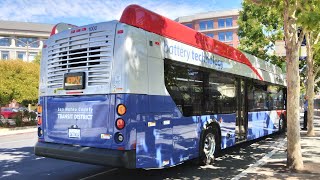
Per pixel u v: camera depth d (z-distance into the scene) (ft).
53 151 24.40
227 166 31.27
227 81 35.50
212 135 31.94
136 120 21.93
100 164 21.89
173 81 25.72
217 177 27.12
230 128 35.78
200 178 26.86
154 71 23.66
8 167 31.63
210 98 31.45
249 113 41.57
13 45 314.35
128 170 29.84
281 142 48.16
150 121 22.99
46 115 25.66
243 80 40.14
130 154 21.40
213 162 32.42
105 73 22.49
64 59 24.76
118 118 21.61
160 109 24.00
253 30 79.46
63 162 33.96
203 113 30.14
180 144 26.37
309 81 56.44
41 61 26.58
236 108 37.70
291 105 29.14
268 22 79.15
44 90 25.98
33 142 54.70
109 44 22.56
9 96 86.38
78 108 23.59
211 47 32.30
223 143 34.14
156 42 24.16
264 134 47.85
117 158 21.24
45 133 25.64
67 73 24.40
